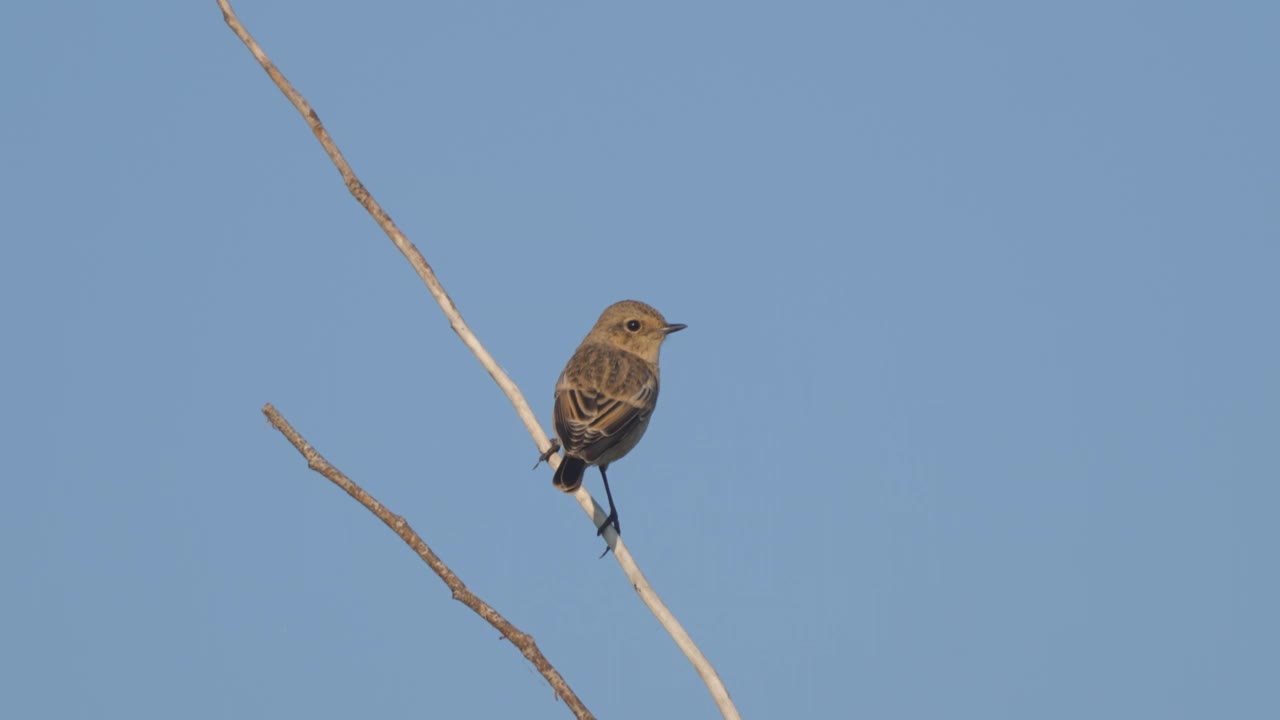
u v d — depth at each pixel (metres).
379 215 12.01
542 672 9.20
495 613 9.34
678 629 10.15
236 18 12.03
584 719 9.07
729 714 9.73
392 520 9.49
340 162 11.98
